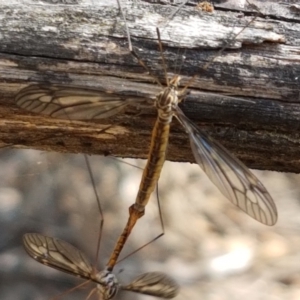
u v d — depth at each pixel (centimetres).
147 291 13
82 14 12
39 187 25
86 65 12
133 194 26
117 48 12
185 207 26
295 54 12
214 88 12
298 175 28
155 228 25
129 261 24
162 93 12
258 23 12
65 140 13
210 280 24
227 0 12
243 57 12
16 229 24
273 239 26
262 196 12
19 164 26
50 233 24
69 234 24
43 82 12
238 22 12
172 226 25
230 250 25
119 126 13
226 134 13
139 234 25
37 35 12
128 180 26
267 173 28
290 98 12
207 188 27
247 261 25
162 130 12
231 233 26
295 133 13
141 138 13
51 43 12
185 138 13
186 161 14
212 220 26
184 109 13
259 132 13
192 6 12
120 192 26
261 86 12
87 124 13
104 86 12
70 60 12
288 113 12
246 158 13
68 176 26
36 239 13
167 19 12
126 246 24
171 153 14
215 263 24
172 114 12
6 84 12
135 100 12
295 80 12
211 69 12
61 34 12
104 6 12
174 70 12
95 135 13
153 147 13
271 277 24
